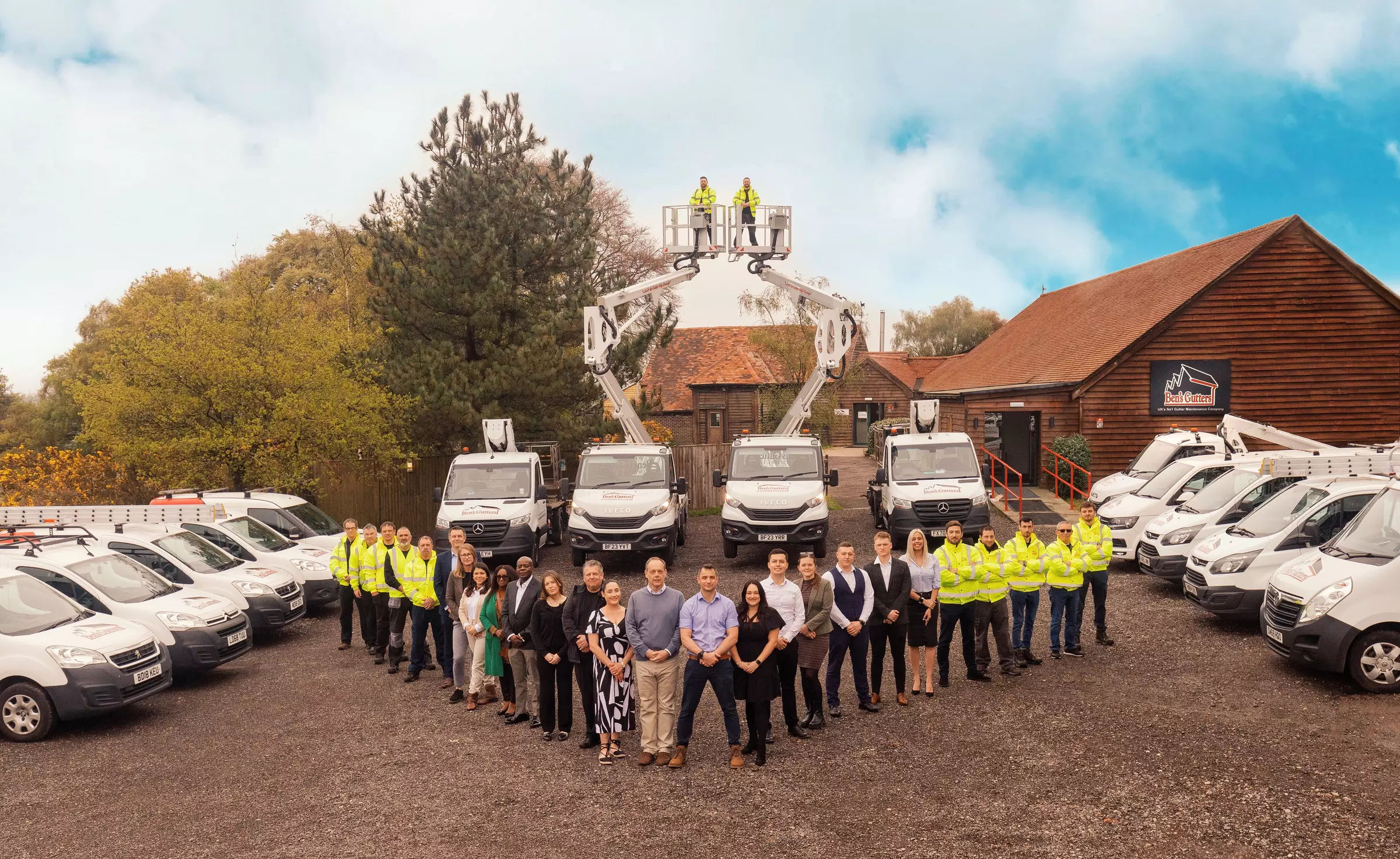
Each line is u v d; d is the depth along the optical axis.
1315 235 24.89
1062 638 12.56
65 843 7.18
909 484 18.69
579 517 17.75
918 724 9.35
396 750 9.14
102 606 11.44
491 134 26.11
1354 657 9.59
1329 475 13.12
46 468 22.80
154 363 19.05
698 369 47.16
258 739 9.61
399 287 24.31
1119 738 8.67
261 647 13.91
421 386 23.16
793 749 8.80
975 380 33.09
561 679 9.29
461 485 18.70
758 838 6.92
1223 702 9.58
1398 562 9.56
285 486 20.56
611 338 20.58
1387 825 6.66
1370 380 25.08
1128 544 16.58
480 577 10.16
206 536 15.48
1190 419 25.06
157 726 10.18
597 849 6.82
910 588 9.86
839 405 46.72
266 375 19.70
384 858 6.76
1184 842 6.58
